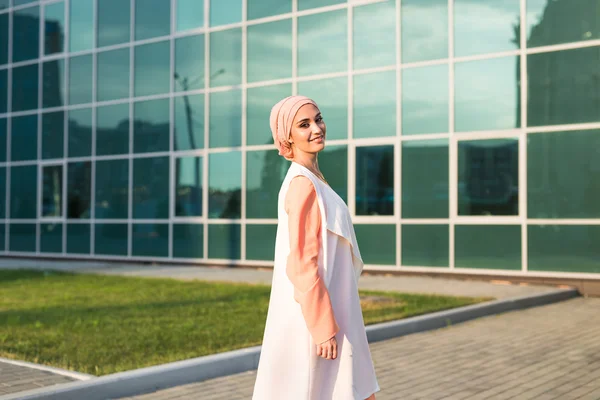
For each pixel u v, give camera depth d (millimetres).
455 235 14484
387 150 15391
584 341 8102
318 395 2898
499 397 5711
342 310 2938
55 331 8219
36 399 5215
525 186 13711
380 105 15516
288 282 2953
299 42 16688
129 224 19391
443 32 14758
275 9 17078
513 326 9180
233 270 16750
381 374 6535
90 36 20328
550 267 13391
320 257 2896
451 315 9328
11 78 22047
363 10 15789
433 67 14859
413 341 8148
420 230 14922
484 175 14211
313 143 3021
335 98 16141
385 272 15320
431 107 14875
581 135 13195
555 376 6414
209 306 10289
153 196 18984
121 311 9805
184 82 18516
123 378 5766
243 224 17422
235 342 7461
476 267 14219
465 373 6551
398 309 9578
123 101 19625
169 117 18766
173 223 18578
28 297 11438
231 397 5738
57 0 21016
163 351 7035
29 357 6781
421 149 14961
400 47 15281
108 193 19828
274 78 17062
